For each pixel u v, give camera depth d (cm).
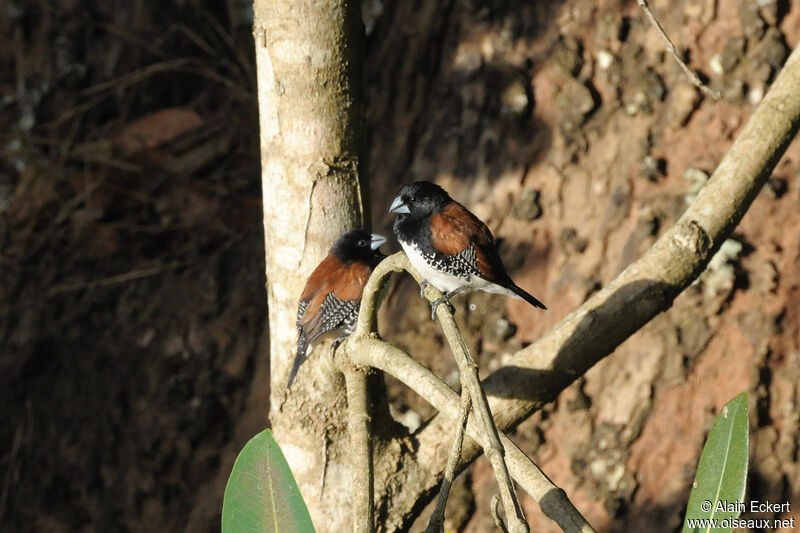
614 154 984
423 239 836
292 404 665
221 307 1230
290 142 645
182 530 1131
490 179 1016
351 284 746
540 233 995
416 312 1005
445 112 1059
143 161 1318
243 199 1302
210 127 1346
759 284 927
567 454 931
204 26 1390
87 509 1177
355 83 644
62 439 1209
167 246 1302
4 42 1413
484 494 932
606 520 907
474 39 1043
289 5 619
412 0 1101
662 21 996
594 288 959
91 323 1264
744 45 969
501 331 970
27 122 1375
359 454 547
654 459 910
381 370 606
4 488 1200
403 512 636
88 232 1304
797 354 913
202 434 1169
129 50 1381
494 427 396
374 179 1088
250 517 368
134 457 1177
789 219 941
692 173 954
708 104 974
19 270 1300
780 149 646
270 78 641
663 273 612
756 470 903
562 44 1006
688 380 919
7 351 1255
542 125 1008
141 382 1209
